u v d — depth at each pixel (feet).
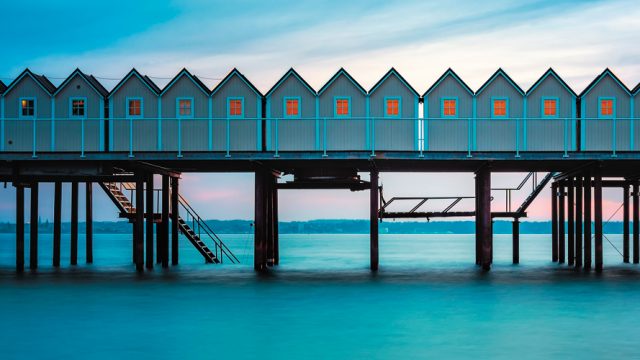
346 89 115.85
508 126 114.52
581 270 127.24
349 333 68.85
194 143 115.75
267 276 116.78
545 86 115.24
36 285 103.24
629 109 115.03
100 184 139.74
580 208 133.39
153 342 65.00
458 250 301.02
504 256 212.84
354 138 114.93
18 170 118.73
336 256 227.20
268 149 115.65
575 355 60.03
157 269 128.26
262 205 121.49
